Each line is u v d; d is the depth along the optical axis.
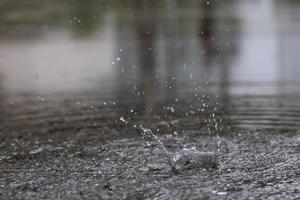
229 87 11.66
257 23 23.38
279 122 8.58
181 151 6.86
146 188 5.74
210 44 18.62
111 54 17.27
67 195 5.61
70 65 15.59
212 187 5.74
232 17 25.41
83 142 7.68
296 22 23.47
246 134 7.93
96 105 10.16
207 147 7.30
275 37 19.70
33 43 20.06
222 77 13.00
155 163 6.63
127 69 14.52
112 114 9.40
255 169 6.34
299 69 13.78
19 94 11.52
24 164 6.73
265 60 15.42
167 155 6.96
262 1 32.59
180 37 20.38
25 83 13.02
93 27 23.62
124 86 12.10
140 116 9.20
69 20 25.78
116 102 10.38
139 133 8.12
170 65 14.98
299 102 9.96
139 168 6.45
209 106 9.81
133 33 21.61
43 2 33.62
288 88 11.34
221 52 17.05
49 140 7.82
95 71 14.45
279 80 12.36
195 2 31.36
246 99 10.36
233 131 8.12
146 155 6.98
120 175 6.20
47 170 6.46
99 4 31.45
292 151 7.04
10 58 17.16
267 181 5.92
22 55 17.62
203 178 6.03
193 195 5.52
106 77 13.48
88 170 6.42
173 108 9.76
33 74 14.32
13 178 6.19
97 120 8.98
